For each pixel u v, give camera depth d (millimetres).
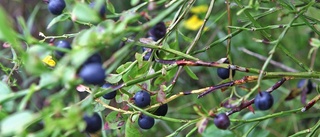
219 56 540
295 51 525
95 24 257
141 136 288
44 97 537
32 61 188
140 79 268
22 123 185
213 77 520
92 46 199
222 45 537
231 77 295
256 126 340
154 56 287
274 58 537
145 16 219
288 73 281
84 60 198
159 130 528
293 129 504
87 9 206
